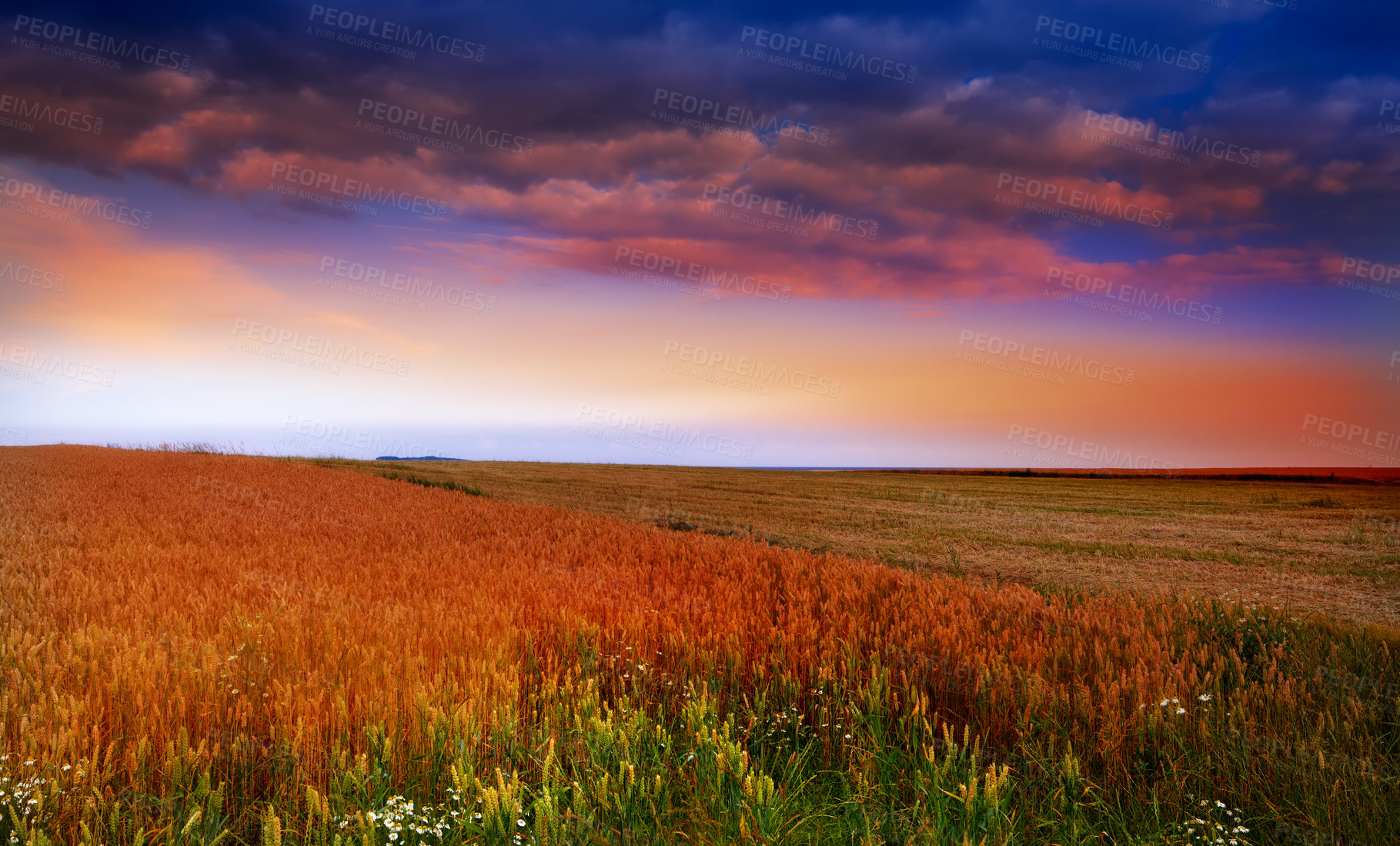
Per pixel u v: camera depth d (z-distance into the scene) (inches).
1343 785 159.5
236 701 186.5
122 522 509.7
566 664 239.1
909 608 305.7
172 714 169.2
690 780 167.0
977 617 294.4
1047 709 197.9
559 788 150.8
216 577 340.8
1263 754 172.4
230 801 155.2
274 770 161.9
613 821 147.6
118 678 180.9
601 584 340.2
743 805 148.7
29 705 170.1
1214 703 199.6
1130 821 159.0
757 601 323.0
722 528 692.7
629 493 1058.7
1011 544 622.8
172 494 721.0
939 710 211.6
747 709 204.8
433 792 158.6
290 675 201.9
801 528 709.3
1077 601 350.6
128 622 248.4
